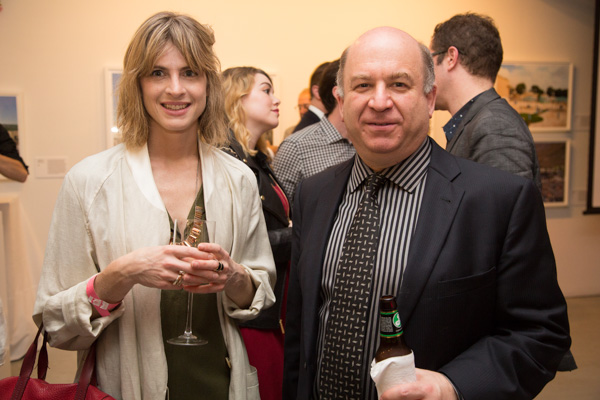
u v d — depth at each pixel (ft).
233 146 7.72
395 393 3.65
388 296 3.85
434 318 4.29
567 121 19.97
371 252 4.61
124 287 4.65
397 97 4.43
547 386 12.50
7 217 14.58
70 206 5.02
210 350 5.31
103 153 5.31
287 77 18.37
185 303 5.19
